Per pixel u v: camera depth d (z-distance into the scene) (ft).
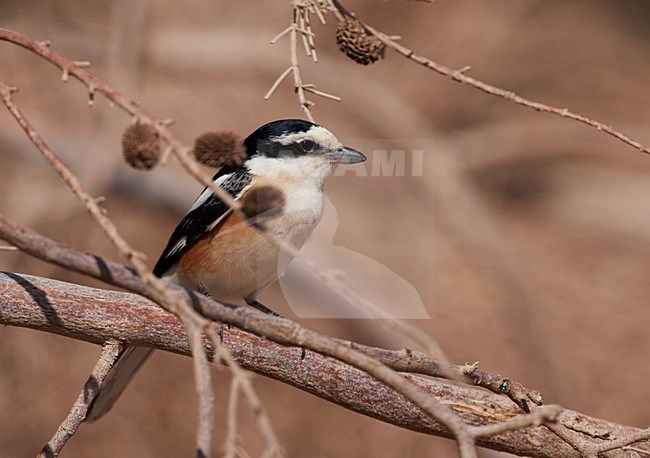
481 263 49.42
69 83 46.01
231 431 9.93
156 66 49.88
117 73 46.34
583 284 50.24
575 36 65.87
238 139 12.27
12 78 45.73
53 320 16.07
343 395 16.79
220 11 51.88
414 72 60.13
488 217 52.75
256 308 20.86
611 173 60.18
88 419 18.67
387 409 16.83
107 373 16.33
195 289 20.84
